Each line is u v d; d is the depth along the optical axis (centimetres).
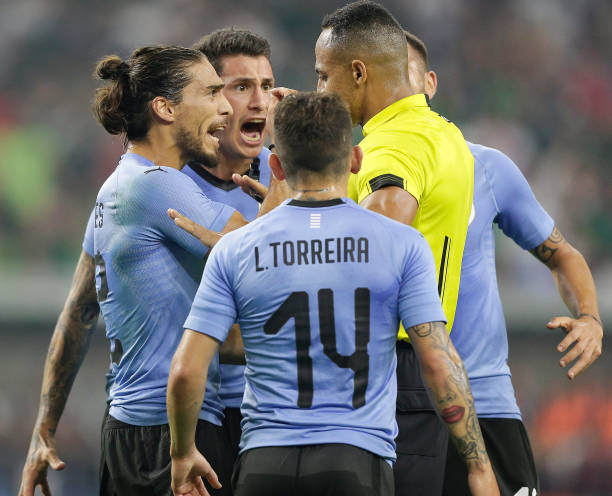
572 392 3641
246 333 993
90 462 3694
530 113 5469
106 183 1265
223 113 1286
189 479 1051
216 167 1409
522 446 1379
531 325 3678
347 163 1019
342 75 1227
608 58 5731
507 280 4331
